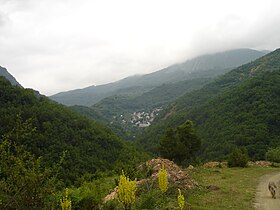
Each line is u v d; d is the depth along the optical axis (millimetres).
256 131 62594
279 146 52094
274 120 64875
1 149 8023
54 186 8594
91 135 71062
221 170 31906
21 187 7855
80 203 13875
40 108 69562
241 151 38406
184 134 39656
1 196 7801
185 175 20859
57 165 9445
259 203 15930
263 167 35406
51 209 8594
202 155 66188
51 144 57781
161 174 13797
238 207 14977
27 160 8406
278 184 22312
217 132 73438
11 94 69500
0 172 7941
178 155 38500
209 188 19781
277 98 73812
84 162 56719
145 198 13938
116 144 73250
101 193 17516
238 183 22750
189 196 16844
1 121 49000
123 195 10875
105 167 58438
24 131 8828
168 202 14609
